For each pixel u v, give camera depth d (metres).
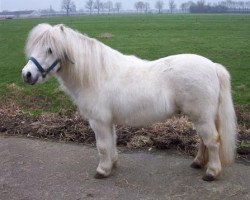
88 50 3.80
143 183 3.98
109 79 3.81
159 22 43.97
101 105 3.82
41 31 3.68
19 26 37.41
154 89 3.70
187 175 4.12
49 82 9.05
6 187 3.99
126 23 42.06
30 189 3.93
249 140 5.00
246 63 11.47
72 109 6.73
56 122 5.83
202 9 112.00
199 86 3.61
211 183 3.90
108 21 49.09
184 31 27.03
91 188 3.91
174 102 3.75
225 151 3.87
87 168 4.40
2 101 7.59
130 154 4.75
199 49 15.66
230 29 28.67
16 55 14.90
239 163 4.38
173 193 3.74
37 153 4.88
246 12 106.31
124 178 4.11
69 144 5.16
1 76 10.52
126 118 3.86
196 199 3.61
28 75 3.64
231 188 3.79
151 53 14.73
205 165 4.22
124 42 18.97
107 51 3.89
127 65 3.88
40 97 7.87
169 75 3.69
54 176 4.22
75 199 3.70
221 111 3.79
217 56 13.39
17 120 6.06
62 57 3.77
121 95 3.77
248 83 8.62
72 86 3.94
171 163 4.45
